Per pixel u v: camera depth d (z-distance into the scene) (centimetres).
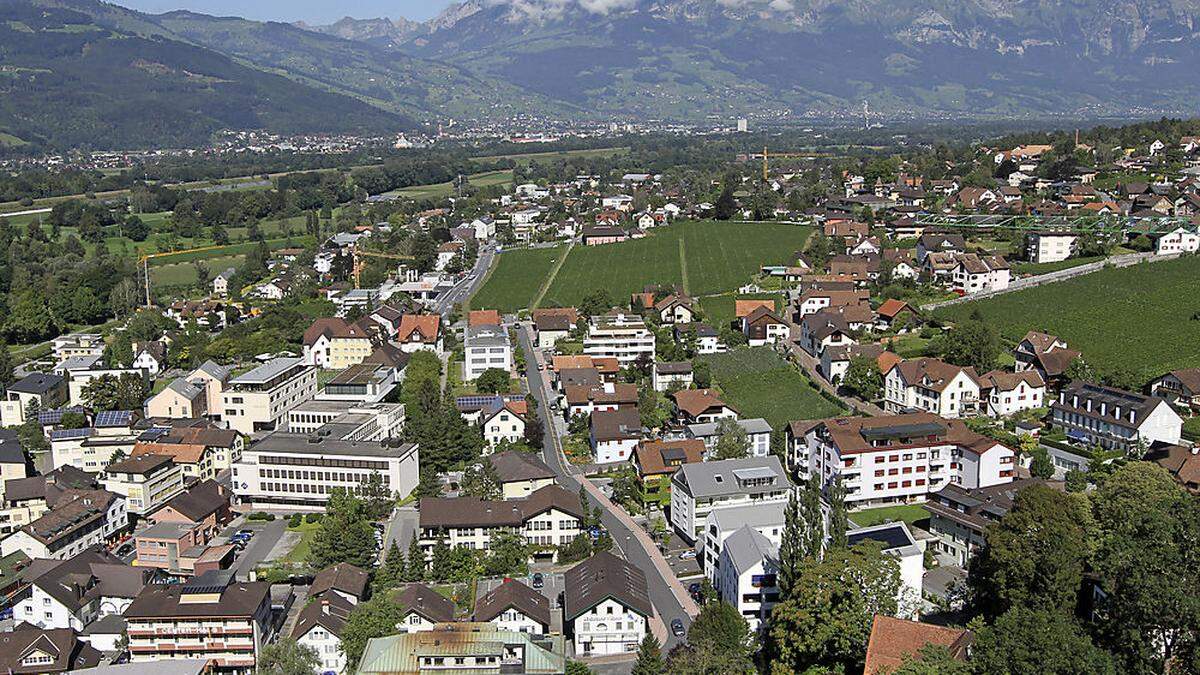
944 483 17838
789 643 11850
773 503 16012
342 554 15838
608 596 13538
